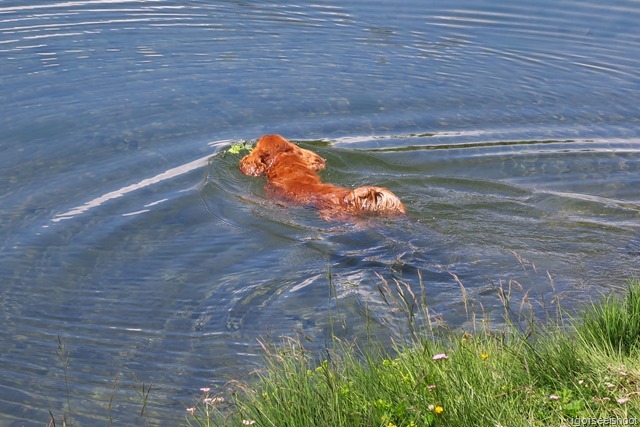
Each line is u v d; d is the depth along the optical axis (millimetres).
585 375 4473
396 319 6066
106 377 5668
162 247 7344
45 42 12633
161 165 9016
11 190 8406
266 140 8953
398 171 9016
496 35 13508
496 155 9469
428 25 13883
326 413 4195
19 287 6758
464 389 4371
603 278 6520
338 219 7664
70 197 8281
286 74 11750
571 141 9875
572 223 7605
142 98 10773
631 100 11125
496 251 7031
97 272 6973
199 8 14562
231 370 5668
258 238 7438
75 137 9625
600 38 13414
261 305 6406
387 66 12133
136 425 5184
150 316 6359
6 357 5887
